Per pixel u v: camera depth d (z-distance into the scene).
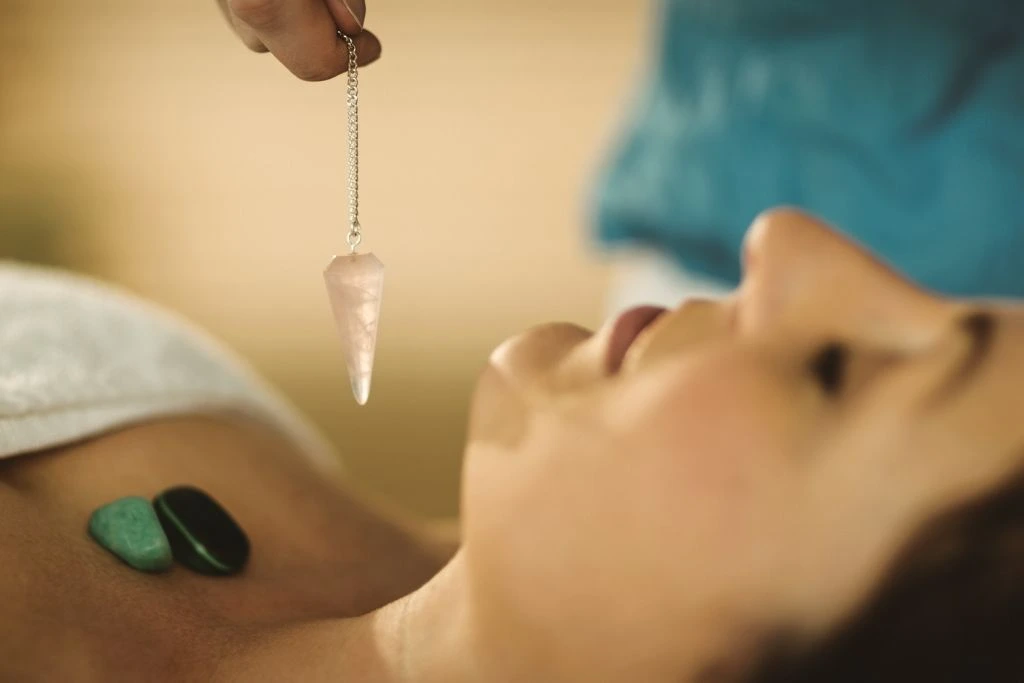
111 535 0.91
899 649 0.69
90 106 3.82
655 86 1.86
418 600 0.84
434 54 3.93
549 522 0.75
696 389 0.72
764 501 0.70
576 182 3.79
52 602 0.83
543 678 0.76
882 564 0.68
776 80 1.67
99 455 1.01
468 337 3.05
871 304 0.73
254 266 3.42
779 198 1.68
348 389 2.72
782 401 0.71
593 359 0.79
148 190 3.63
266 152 3.81
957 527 0.67
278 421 1.22
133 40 3.84
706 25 1.76
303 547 1.03
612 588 0.73
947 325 0.71
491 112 3.92
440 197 3.73
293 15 0.89
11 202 3.49
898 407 0.70
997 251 1.53
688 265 1.81
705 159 1.74
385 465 2.37
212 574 0.94
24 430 0.96
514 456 0.77
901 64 1.59
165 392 1.09
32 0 3.80
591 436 0.75
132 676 0.81
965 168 1.55
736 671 0.71
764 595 0.70
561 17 3.96
